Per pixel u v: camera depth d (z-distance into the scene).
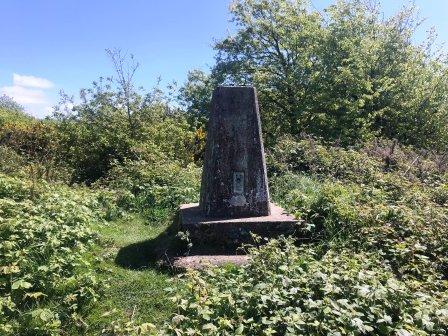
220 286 4.40
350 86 18.16
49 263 4.91
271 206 7.27
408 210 6.41
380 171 10.22
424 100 18.17
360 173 9.92
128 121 14.03
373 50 19.06
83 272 5.07
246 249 5.91
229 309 4.00
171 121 15.02
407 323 3.79
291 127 19.81
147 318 4.39
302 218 6.48
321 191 7.20
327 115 18.69
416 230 5.87
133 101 14.23
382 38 19.97
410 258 5.30
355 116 18.00
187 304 4.18
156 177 9.66
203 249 5.90
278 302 3.91
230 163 6.34
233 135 6.36
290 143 12.15
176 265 5.41
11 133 15.25
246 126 6.39
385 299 4.00
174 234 6.42
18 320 4.20
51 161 12.45
